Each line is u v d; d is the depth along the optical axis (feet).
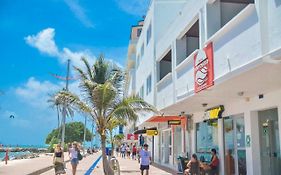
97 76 60.54
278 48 25.57
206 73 39.81
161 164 93.91
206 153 59.47
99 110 58.13
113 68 61.16
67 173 73.31
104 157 58.08
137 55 117.29
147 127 114.52
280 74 31.60
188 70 48.39
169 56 70.79
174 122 70.44
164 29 79.20
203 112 60.54
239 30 32.45
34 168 78.43
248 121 44.50
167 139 90.63
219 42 36.83
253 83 35.58
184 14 53.62
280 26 25.91
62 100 59.88
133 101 58.08
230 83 35.70
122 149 163.73
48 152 201.57
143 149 54.13
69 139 367.86
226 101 49.16
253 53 29.76
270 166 41.27
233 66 33.50
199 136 63.46
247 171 44.21
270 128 41.55
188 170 51.78
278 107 38.50
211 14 43.01
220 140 53.06
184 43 58.39
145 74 91.40
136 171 76.13
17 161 109.09
